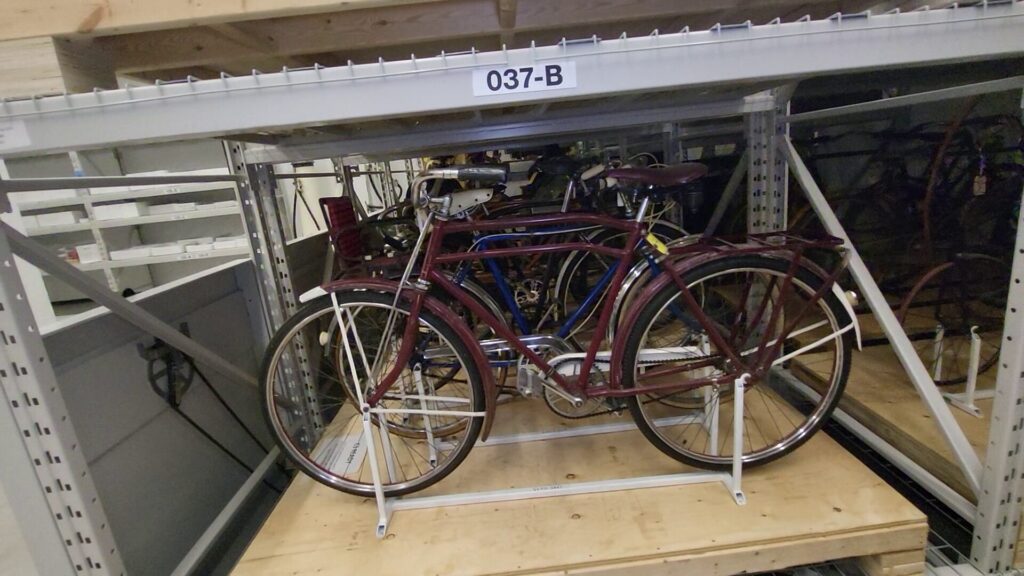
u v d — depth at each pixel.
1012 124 1.77
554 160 1.77
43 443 0.86
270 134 1.40
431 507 1.17
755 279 1.35
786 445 1.20
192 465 1.38
